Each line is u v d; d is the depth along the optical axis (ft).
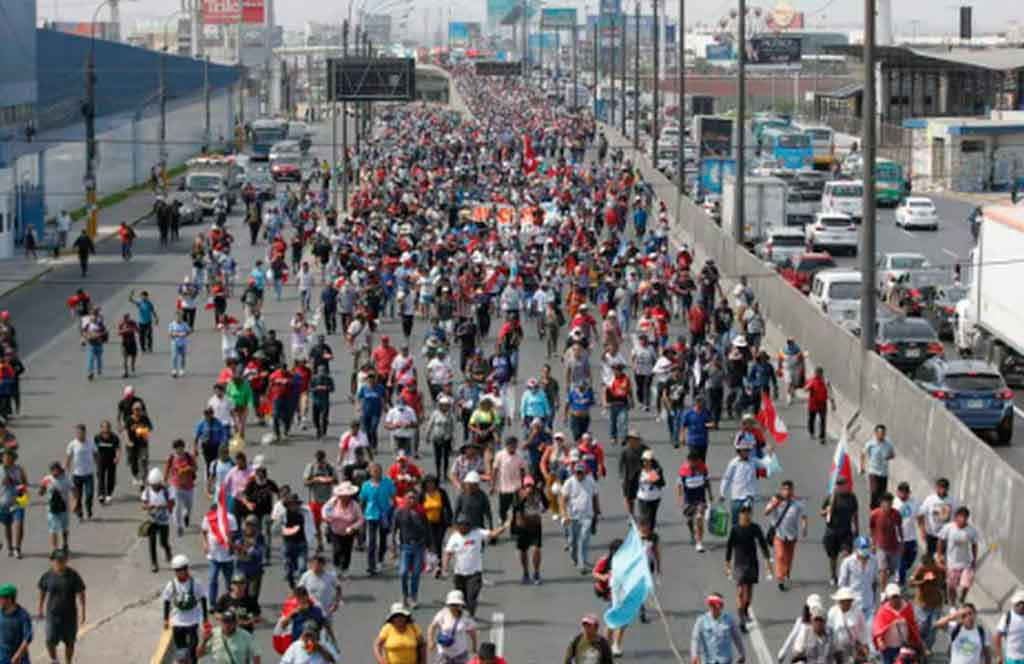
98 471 240.12
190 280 405.18
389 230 496.23
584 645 147.95
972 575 182.80
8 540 215.51
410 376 281.95
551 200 625.41
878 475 224.74
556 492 210.79
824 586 199.31
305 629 146.51
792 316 366.43
